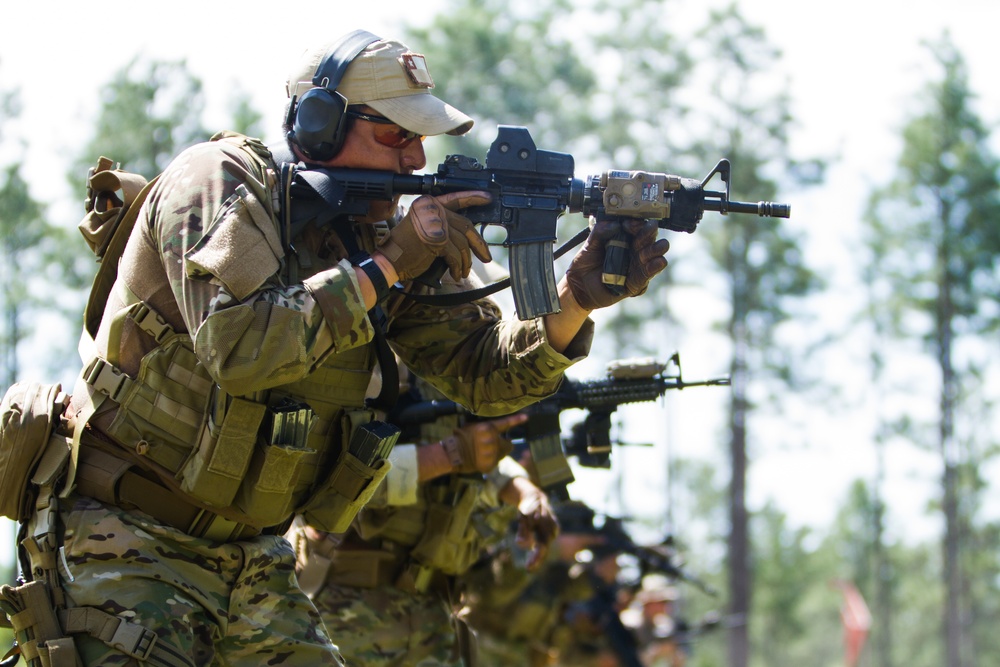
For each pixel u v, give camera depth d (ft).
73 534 35.60
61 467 36.06
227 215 34.04
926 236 310.24
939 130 305.53
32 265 193.47
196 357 35.88
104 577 35.01
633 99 281.54
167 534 36.01
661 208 37.88
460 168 38.27
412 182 37.86
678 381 55.77
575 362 39.55
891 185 315.78
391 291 39.75
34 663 35.06
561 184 38.37
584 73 268.82
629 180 37.91
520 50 264.52
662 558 100.27
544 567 87.76
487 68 259.60
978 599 471.21
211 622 36.37
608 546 92.32
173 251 34.37
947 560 321.11
